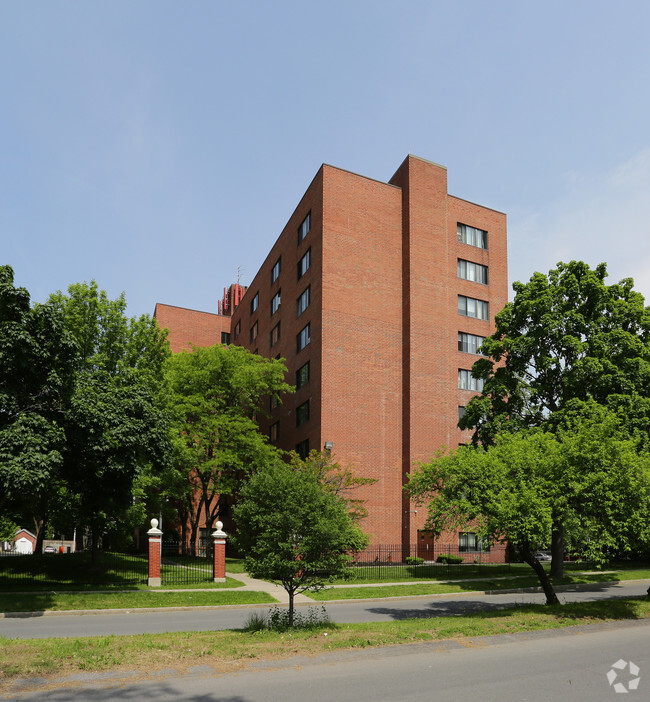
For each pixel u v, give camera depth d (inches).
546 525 630.5
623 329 1165.1
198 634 499.8
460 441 1585.9
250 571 607.5
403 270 1638.8
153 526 1017.5
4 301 783.1
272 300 2047.2
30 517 1499.8
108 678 329.1
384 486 1491.1
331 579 622.8
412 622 585.0
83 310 1190.9
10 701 286.7
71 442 856.3
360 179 1635.1
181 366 1600.6
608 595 957.8
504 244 1812.3
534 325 1198.9
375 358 1556.3
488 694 305.9
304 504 613.6
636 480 662.5
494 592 1024.9
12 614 741.3
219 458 1501.0
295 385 1710.1
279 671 351.9
